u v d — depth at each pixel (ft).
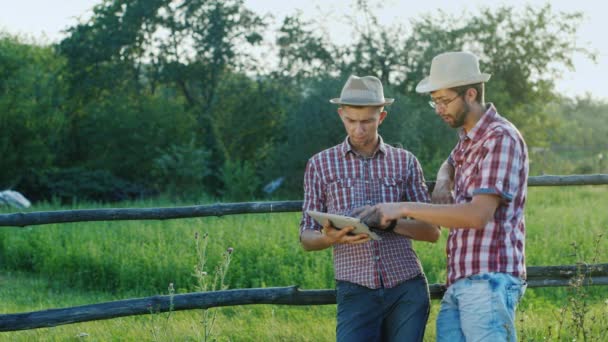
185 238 36.68
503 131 11.64
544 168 115.96
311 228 13.47
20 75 101.55
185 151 95.30
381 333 13.32
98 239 37.70
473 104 11.94
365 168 13.39
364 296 13.05
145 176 104.99
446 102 11.92
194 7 115.85
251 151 117.70
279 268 29.91
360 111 12.89
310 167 13.69
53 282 32.96
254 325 20.95
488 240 11.76
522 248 12.01
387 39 103.24
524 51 113.09
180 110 105.91
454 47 108.17
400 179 13.39
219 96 117.19
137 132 103.96
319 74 95.40
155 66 116.98
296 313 22.66
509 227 11.82
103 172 99.76
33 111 99.50
